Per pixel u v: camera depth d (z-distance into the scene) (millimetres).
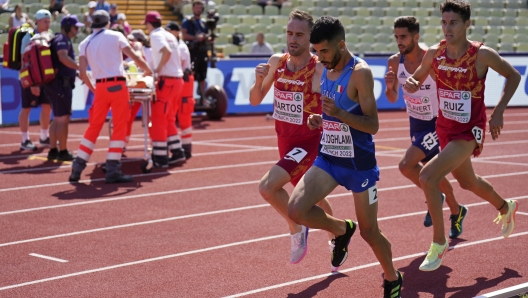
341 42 7086
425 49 10258
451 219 10570
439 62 8844
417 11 38000
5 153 18375
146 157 15891
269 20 34875
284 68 8602
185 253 9773
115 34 14289
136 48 19250
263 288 8297
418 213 12219
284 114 8664
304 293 8117
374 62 29312
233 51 32406
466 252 9836
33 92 16953
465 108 8719
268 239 10531
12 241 10359
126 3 33469
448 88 8812
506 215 9688
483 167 16875
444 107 8906
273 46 33156
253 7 35375
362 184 7340
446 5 8594
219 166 16781
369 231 7445
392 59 10516
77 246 10109
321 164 7465
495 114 8594
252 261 9414
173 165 16875
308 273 8898
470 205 12836
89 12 28859
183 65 17453
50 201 13008
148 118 16156
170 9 34031
